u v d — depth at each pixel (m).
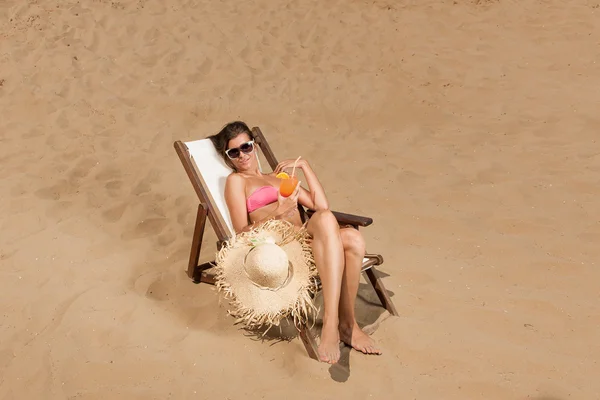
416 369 2.87
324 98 6.18
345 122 5.84
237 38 7.22
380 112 5.96
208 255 3.90
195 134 5.61
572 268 3.61
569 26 7.27
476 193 4.53
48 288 3.51
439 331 3.11
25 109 5.85
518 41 7.07
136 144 5.39
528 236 3.97
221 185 3.54
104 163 5.06
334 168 5.05
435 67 6.64
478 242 3.94
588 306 3.28
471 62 6.70
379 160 5.14
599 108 5.63
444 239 4.01
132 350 3.01
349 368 2.87
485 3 7.98
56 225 4.15
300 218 3.47
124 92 6.21
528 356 2.93
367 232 4.12
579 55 6.67
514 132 5.41
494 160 4.98
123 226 4.20
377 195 4.61
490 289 3.47
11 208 4.32
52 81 6.30
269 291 2.84
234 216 3.27
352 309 2.96
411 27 7.49
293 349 2.99
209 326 3.19
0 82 6.24
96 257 3.82
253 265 2.81
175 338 3.09
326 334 2.72
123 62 6.70
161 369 2.88
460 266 3.71
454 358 2.93
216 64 6.73
